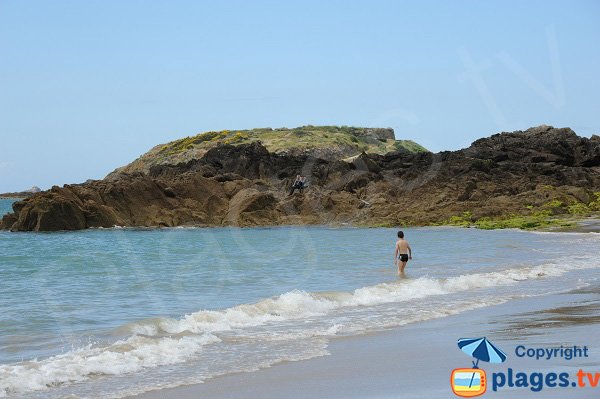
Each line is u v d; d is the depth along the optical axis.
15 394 9.71
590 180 78.19
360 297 18.62
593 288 19.89
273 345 12.70
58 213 61.09
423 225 61.06
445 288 20.27
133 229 63.16
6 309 18.27
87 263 33.34
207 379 10.28
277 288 22.19
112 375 10.66
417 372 10.28
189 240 50.28
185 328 14.57
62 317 16.89
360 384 9.68
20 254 39.31
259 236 53.94
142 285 23.66
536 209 62.19
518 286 20.61
